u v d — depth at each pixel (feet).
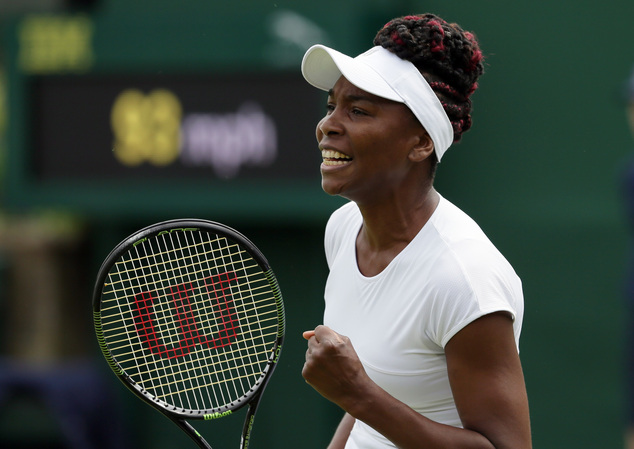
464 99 29.32
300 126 62.75
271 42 62.49
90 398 71.26
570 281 63.62
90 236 75.56
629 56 61.41
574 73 62.39
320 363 26.53
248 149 63.67
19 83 66.39
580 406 64.08
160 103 64.85
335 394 26.84
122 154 65.62
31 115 66.49
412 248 28.30
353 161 28.25
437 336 27.40
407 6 63.52
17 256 76.69
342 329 30.25
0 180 70.95
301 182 62.95
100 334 31.65
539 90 63.05
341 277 30.63
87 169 66.28
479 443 26.91
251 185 63.72
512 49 63.10
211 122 64.08
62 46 65.77
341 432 33.65
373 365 28.91
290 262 65.51
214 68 63.52
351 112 28.22
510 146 63.82
